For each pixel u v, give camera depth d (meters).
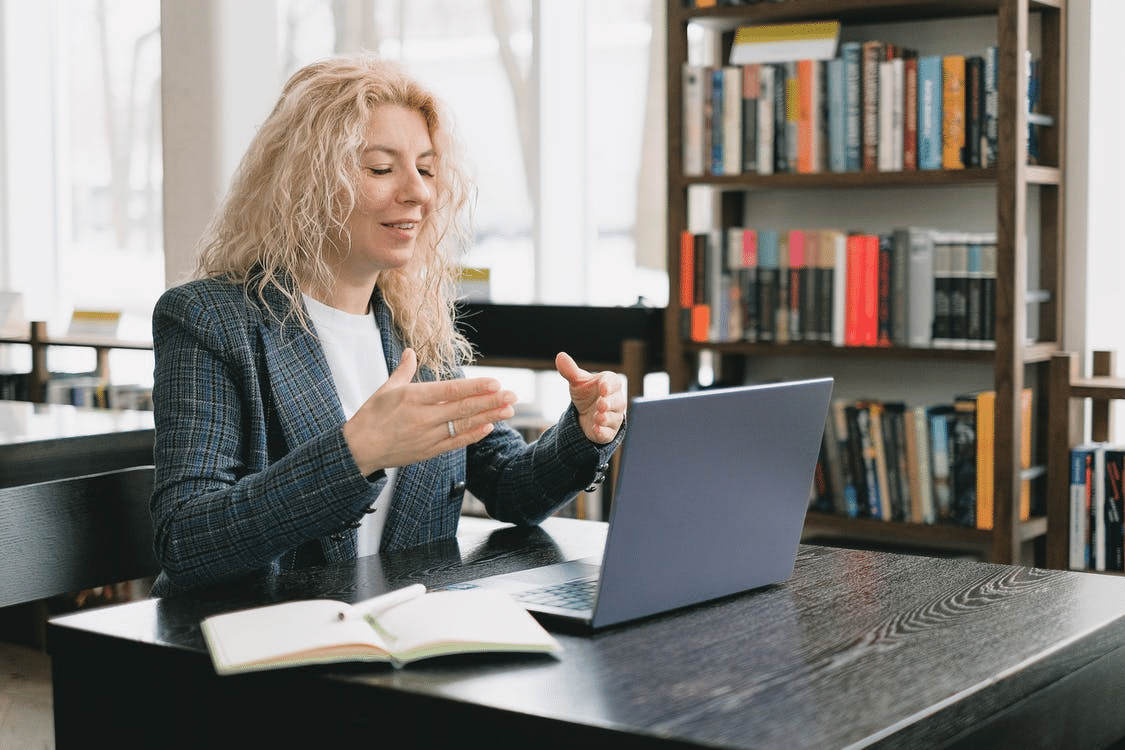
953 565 1.84
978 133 3.19
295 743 1.30
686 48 3.61
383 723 1.25
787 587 1.69
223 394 1.85
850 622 1.50
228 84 4.27
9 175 6.18
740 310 3.58
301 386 1.92
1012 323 3.15
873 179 3.32
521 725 1.17
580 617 1.45
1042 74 3.37
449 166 2.14
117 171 5.90
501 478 2.13
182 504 1.71
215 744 1.36
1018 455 3.19
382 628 1.38
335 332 2.04
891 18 3.54
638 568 1.47
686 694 1.22
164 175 4.40
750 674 1.29
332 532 1.70
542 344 4.23
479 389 1.62
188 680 1.37
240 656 1.29
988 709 1.27
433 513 2.07
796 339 3.51
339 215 1.98
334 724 1.28
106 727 1.44
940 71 3.23
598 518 3.84
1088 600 1.63
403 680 1.26
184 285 1.93
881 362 3.71
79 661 1.46
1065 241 3.43
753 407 1.55
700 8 3.55
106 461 2.94
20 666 3.79
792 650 1.38
